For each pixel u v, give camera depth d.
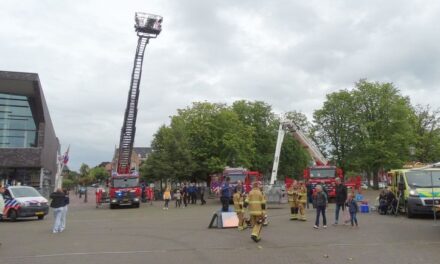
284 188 36.25
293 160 68.94
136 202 35.50
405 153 59.59
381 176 68.31
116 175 36.03
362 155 60.41
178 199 35.09
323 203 17.20
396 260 10.15
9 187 24.41
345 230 16.23
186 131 52.22
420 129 65.19
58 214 16.89
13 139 46.38
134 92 43.81
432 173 21.59
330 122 65.19
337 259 10.37
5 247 12.93
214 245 12.88
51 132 63.31
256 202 13.60
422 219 20.27
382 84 61.66
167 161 49.41
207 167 51.75
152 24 44.34
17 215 23.05
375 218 20.98
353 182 34.12
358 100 62.03
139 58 44.47
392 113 59.47
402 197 22.08
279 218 21.80
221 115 52.88
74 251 12.02
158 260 10.52
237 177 37.03
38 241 14.27
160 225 19.36
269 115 69.44
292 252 11.45
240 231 16.45
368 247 12.11
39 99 45.31
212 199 47.88
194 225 19.11
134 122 43.50
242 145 53.03
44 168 48.16
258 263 10.00
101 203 39.28
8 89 45.53
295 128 35.78
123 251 11.92
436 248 11.80
